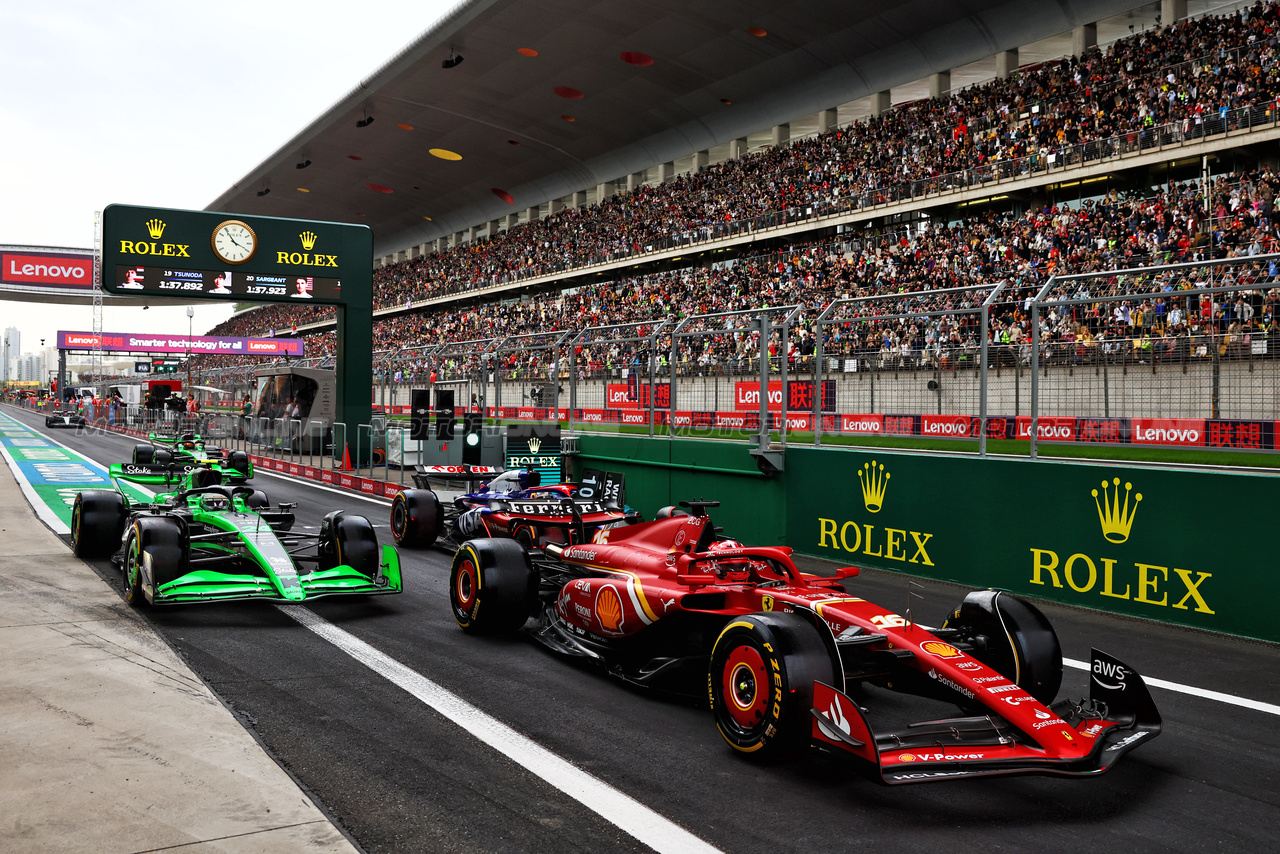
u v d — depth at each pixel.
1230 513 7.64
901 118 29.84
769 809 4.21
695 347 13.23
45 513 14.29
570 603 6.82
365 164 48.12
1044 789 4.52
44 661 6.07
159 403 38.91
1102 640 7.50
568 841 3.85
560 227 45.75
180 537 7.73
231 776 4.34
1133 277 10.69
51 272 69.00
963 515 9.79
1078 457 9.17
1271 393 7.72
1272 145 21.12
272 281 21.83
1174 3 24.45
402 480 17.78
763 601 5.41
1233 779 4.67
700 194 37.31
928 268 26.23
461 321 50.66
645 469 14.19
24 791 4.06
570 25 30.70
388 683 6.00
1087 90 24.61
